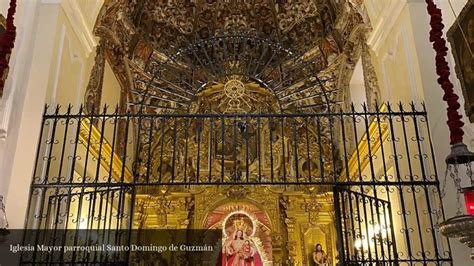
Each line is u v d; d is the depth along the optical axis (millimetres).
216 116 6391
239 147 12750
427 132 6332
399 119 7219
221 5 13305
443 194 5758
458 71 5945
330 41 12062
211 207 12070
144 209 12000
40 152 6344
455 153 4645
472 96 5629
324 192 12031
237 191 12203
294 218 11922
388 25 7871
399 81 7430
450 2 6578
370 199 6051
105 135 10172
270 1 13070
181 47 13141
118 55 11227
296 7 12688
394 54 7699
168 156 12711
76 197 8164
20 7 6676
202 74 12922
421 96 6473
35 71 6633
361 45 9906
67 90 7520
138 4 11555
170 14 12797
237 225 11875
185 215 11977
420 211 6473
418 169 6488
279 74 12734
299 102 12773
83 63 8406
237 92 12234
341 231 5730
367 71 9406
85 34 8227
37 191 6133
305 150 12594
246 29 13367
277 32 13180
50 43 6832
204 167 12500
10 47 5438
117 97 11508
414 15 6941
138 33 11953
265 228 11859
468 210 4605
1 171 5906
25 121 6297
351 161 11078
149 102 12797
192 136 12844
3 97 6070
